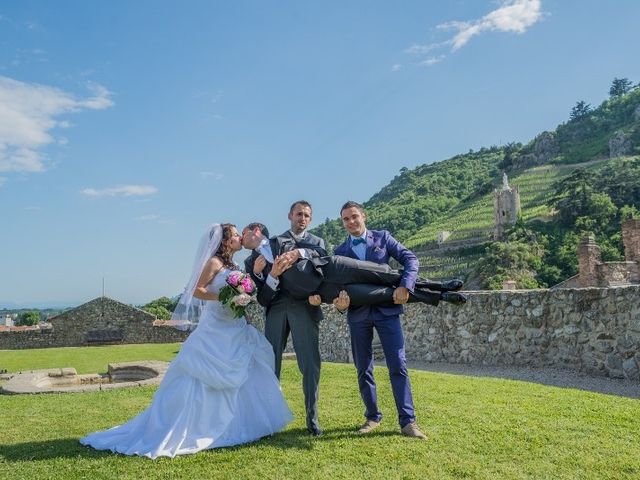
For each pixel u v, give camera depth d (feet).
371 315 16.16
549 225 224.74
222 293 15.40
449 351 45.24
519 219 234.38
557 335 36.86
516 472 12.44
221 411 14.99
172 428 14.26
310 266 15.74
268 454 13.80
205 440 14.35
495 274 176.14
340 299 15.70
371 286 15.94
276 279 16.10
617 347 32.58
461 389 23.22
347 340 58.85
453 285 16.60
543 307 37.99
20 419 19.62
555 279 167.53
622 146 360.28
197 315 16.72
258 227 17.19
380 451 13.92
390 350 15.96
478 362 42.55
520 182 372.58
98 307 106.11
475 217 323.57
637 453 13.71
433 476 12.23
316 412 15.90
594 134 442.91
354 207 17.06
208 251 16.21
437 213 435.94
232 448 14.43
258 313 75.10
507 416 17.65
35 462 13.67
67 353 69.36
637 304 31.50
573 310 35.76
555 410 18.60
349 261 15.88
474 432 15.69
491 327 41.83
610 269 72.49
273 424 15.83
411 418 15.51
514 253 181.16
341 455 13.66
